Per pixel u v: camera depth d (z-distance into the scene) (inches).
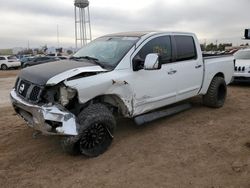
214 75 285.0
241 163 171.0
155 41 221.3
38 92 168.9
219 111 285.3
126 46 208.1
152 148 195.0
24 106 173.8
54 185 151.1
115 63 194.9
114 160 177.8
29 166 172.2
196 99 327.6
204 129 232.1
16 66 1357.0
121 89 190.4
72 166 171.0
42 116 162.9
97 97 187.5
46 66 189.0
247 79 438.9
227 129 232.1
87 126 171.0
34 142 209.3
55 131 165.2
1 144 207.2
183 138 212.8
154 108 223.3
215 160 176.1
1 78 797.2
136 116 213.9
